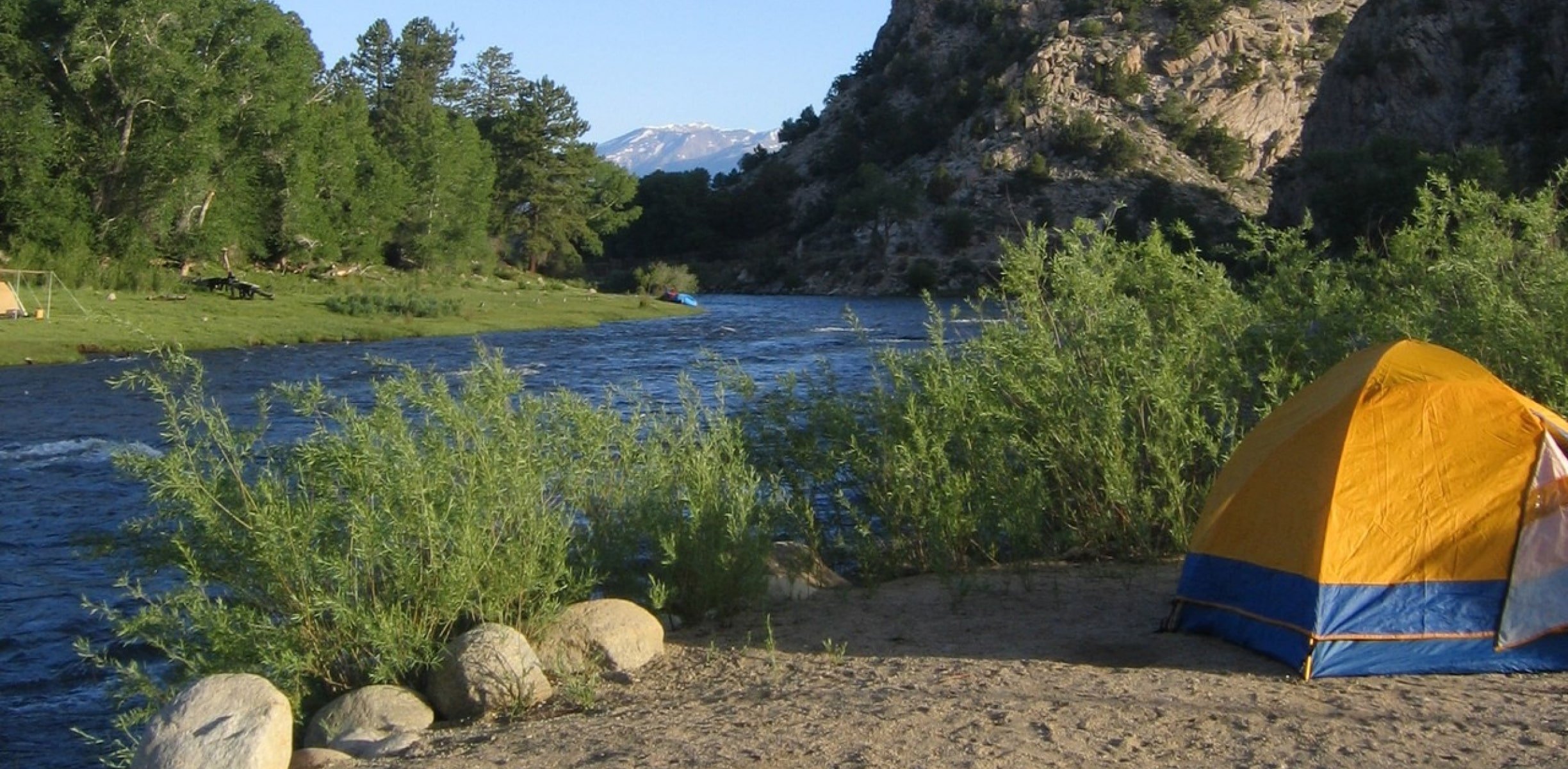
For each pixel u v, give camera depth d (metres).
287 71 64.19
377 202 72.94
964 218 117.50
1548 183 12.42
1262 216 78.56
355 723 7.67
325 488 8.41
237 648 7.98
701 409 13.25
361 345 46.75
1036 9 160.75
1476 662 7.23
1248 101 142.75
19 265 53.00
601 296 80.38
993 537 11.00
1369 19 84.19
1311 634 7.24
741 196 139.25
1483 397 7.46
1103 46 146.50
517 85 110.69
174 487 8.08
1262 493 7.86
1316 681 7.12
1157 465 10.91
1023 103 141.88
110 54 54.28
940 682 7.38
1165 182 120.06
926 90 160.75
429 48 106.69
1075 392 10.93
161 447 23.25
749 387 12.19
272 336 46.66
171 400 8.67
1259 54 147.25
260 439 10.98
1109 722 6.38
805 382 12.86
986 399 11.00
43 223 53.50
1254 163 138.88
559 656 8.44
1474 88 75.19
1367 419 7.50
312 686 8.23
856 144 152.62
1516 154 66.50
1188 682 7.12
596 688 8.14
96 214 55.88
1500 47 75.31
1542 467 7.37
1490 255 11.34
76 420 26.89
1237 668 7.45
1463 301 11.50
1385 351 7.90
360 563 8.41
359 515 8.09
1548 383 10.19
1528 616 7.27
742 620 9.61
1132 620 8.74
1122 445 10.64
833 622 9.24
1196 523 10.52
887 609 9.52
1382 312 11.62
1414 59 78.94
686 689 7.92
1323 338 11.63
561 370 37.84
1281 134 142.62
